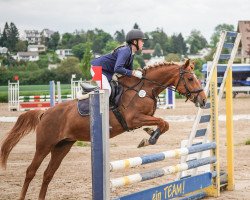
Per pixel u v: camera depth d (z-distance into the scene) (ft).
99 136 18.22
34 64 280.72
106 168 18.20
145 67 26.71
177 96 148.66
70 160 40.50
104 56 26.71
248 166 36.27
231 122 28.71
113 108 25.66
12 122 76.02
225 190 28.73
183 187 23.98
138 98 25.93
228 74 28.94
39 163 25.90
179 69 26.40
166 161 38.81
